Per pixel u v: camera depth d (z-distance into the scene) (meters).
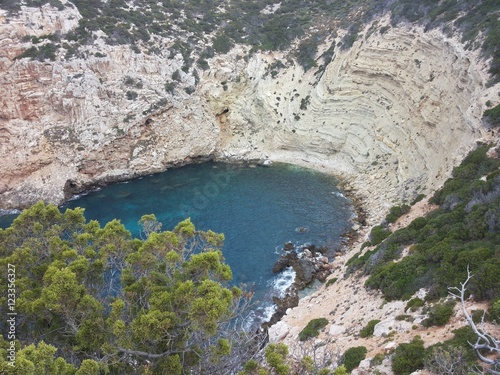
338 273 31.23
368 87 54.81
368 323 20.11
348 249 36.97
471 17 43.47
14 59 50.28
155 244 14.77
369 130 52.72
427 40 46.69
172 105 58.69
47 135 51.50
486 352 13.42
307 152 58.81
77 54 53.78
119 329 11.77
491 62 35.38
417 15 52.03
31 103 50.94
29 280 14.20
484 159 29.20
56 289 12.10
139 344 12.66
